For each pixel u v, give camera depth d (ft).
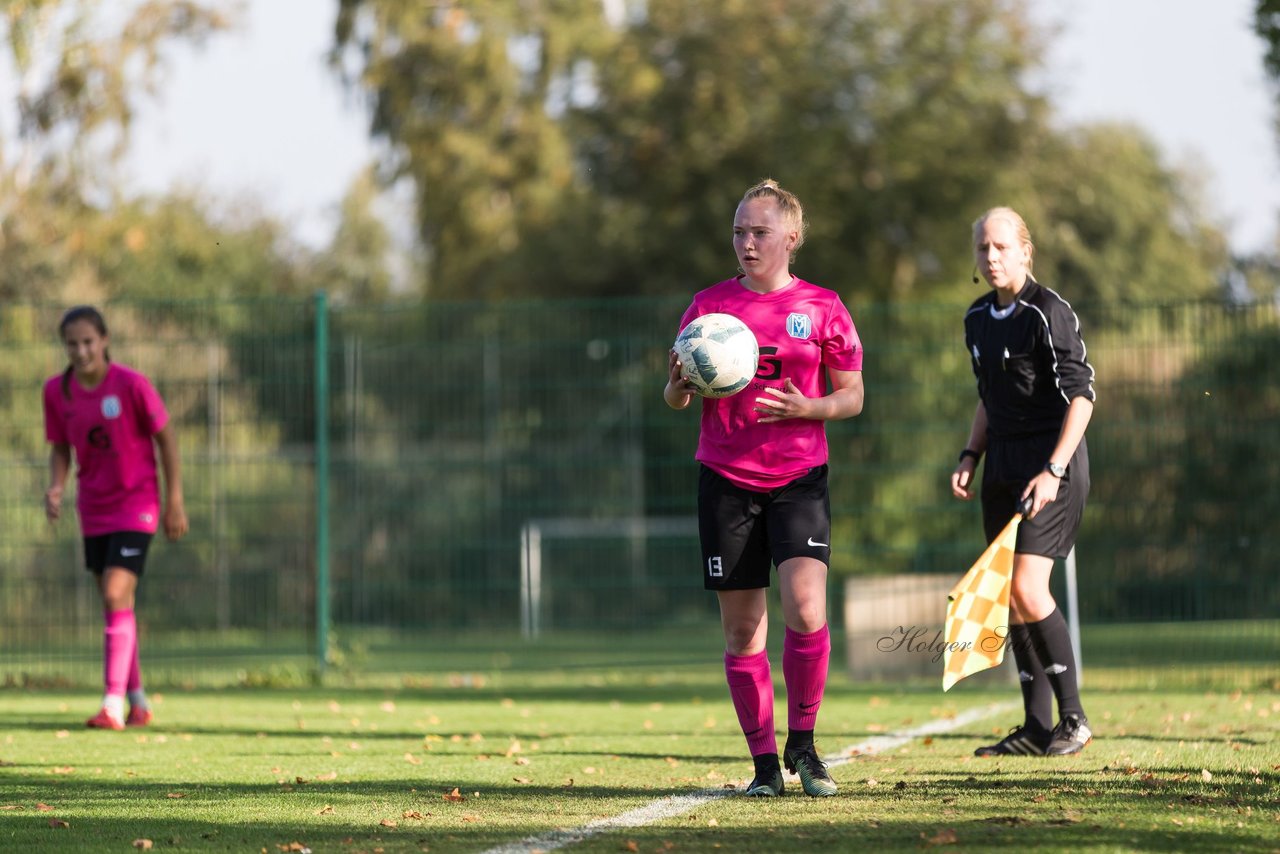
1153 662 129.49
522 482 190.80
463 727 88.74
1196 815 49.34
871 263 296.30
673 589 179.93
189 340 138.41
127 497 90.27
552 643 176.04
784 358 56.54
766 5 306.14
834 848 44.24
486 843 46.42
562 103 325.01
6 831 49.88
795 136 294.66
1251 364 125.59
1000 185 302.25
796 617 55.42
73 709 103.55
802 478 56.39
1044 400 69.36
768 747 56.80
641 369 177.17
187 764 69.10
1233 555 126.82
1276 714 89.76
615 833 47.88
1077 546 130.31
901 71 299.58
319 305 132.36
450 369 192.85
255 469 142.51
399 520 188.14
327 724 91.35
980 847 43.75
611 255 297.53
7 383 146.00
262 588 155.53
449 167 324.39
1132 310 127.75
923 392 144.05
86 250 249.14
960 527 140.26
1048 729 68.90
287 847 45.83
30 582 143.02
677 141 304.09
